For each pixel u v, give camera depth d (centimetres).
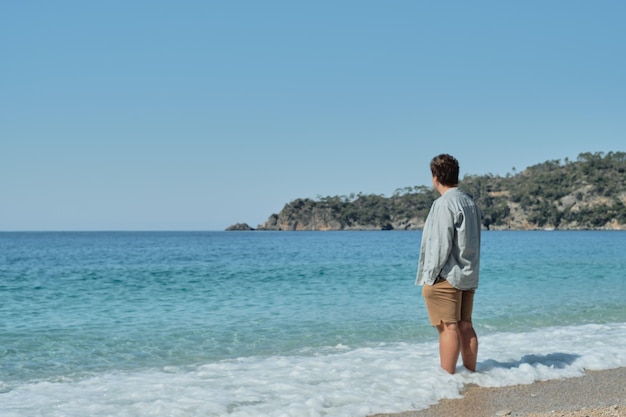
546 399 528
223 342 824
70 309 1198
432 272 580
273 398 524
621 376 609
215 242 8169
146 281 1891
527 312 1080
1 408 503
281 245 6488
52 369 676
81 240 10056
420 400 519
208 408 495
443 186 604
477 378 583
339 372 612
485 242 6688
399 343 801
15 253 4625
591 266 2381
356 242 7681
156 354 753
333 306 1178
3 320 1048
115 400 527
